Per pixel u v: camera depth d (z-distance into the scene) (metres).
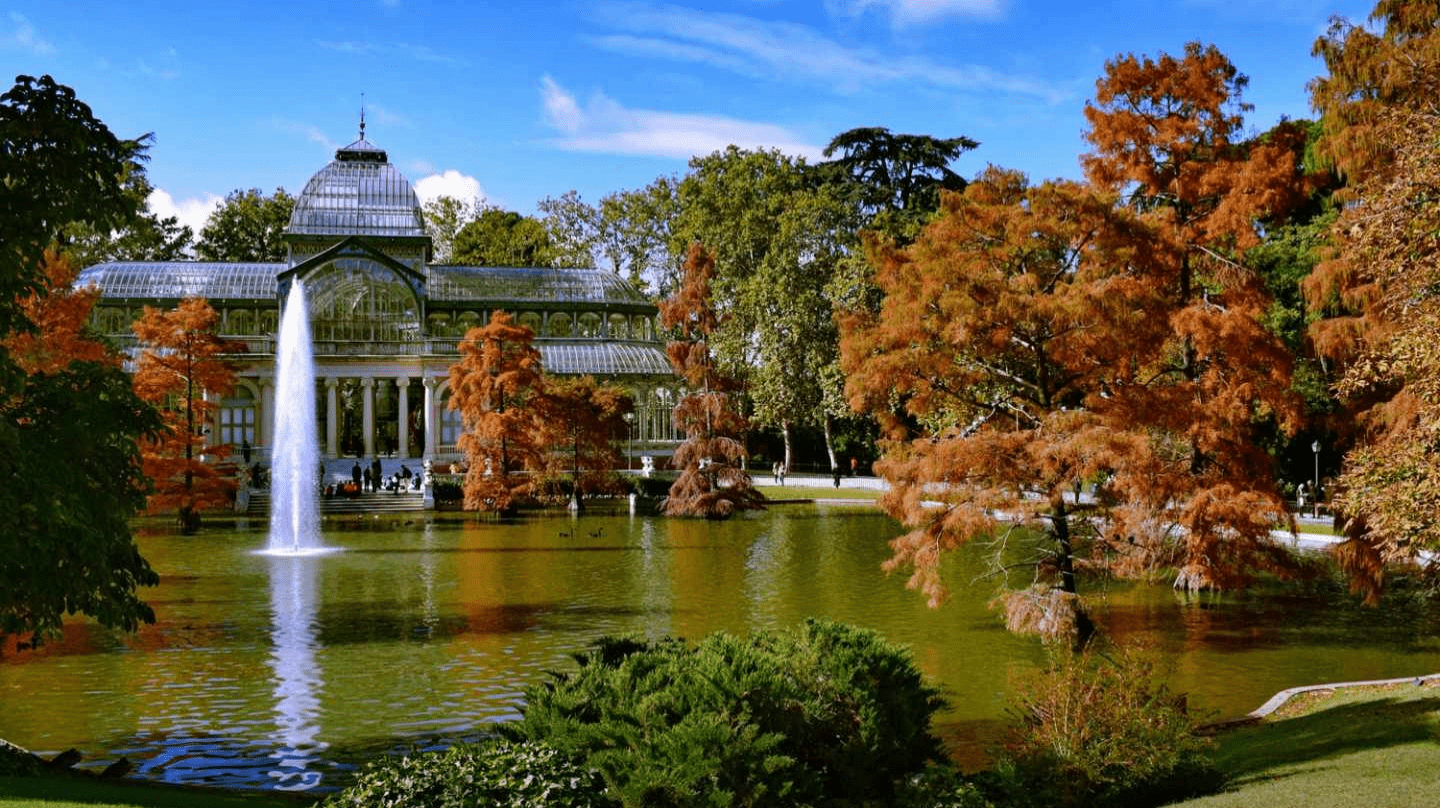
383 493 71.75
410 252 91.75
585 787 10.34
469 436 65.62
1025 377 32.22
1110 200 27.94
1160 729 13.98
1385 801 12.38
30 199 14.24
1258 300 30.77
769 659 12.91
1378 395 27.05
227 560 43.88
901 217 79.31
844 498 73.75
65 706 21.72
